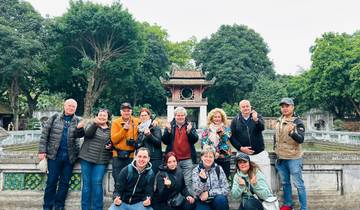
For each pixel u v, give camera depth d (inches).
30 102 1875.0
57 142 289.6
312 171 321.4
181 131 287.7
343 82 1467.8
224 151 287.3
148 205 263.7
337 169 322.0
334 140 1280.8
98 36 1647.4
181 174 272.2
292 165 288.2
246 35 2630.4
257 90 2126.0
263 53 2637.8
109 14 1577.3
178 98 1777.8
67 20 1601.9
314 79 1603.1
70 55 1749.5
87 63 1579.7
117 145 282.5
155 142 283.7
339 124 1594.5
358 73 1343.5
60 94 2009.1
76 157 297.6
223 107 2127.2
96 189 283.4
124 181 262.4
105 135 288.5
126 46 1704.0
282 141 294.0
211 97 2431.1
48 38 1640.0
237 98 2412.6
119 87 1887.3
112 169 294.4
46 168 289.7
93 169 287.4
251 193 268.4
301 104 1776.6
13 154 318.7
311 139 1334.9
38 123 1549.0
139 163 258.2
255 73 2442.2
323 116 1692.9
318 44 1614.2
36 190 318.7
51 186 289.4
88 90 1683.1
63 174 295.3
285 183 297.7
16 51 1385.3
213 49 2578.7
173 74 1793.8
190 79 1785.2
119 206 262.2
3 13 1619.1
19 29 1594.5
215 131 289.0
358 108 1547.7
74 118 298.2
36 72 1689.2
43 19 1683.1
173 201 267.3
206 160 268.7
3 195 314.2
